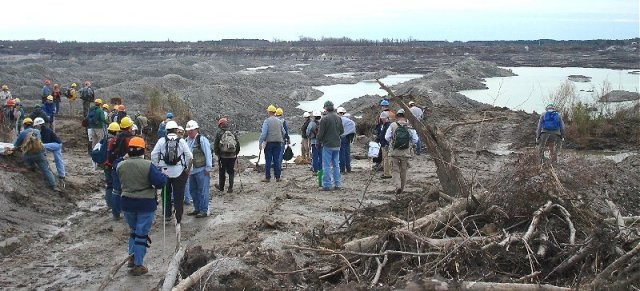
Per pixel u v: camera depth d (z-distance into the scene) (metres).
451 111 26.78
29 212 10.71
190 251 7.17
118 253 8.88
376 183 14.05
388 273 6.67
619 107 25.12
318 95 56.00
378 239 7.37
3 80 46.44
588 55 122.75
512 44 174.00
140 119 21.31
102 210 11.59
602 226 7.45
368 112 26.41
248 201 12.34
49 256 8.74
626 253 6.48
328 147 13.15
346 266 6.93
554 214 7.76
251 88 48.62
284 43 162.75
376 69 95.69
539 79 68.38
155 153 9.95
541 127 14.42
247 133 33.94
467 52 130.50
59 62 90.75
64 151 19.00
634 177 12.16
